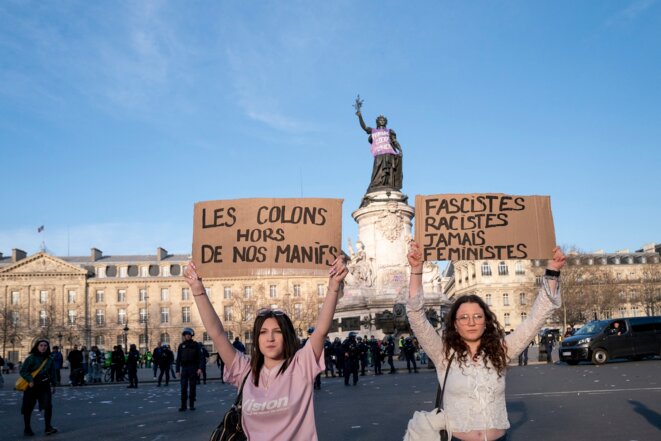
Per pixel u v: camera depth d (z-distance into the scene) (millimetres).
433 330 5473
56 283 107750
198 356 17688
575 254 95062
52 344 104312
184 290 109312
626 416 12430
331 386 24188
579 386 18719
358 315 42562
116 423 15047
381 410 15180
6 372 67750
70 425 15086
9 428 14875
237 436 5113
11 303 106875
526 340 5273
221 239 7133
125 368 37969
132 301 108562
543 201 7832
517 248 7715
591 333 29781
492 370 5074
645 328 29734
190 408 17422
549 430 11234
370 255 43406
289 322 5199
